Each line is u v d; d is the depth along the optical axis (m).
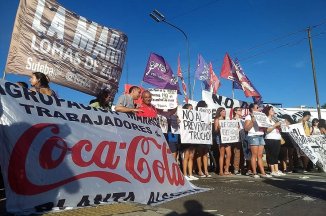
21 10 6.31
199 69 13.81
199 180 8.34
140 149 5.92
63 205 4.34
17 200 3.98
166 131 8.71
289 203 5.39
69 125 4.96
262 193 6.29
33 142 4.39
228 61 13.73
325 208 5.04
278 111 13.40
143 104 7.17
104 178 4.98
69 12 7.02
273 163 9.52
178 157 9.62
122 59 8.17
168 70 10.98
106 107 6.89
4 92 4.44
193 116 8.88
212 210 4.89
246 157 9.82
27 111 4.55
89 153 4.99
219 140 9.53
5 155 4.11
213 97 11.74
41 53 6.53
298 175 9.63
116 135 5.60
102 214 4.07
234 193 6.28
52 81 6.71
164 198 5.65
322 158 10.87
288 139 10.80
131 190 5.24
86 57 7.33
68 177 4.54
